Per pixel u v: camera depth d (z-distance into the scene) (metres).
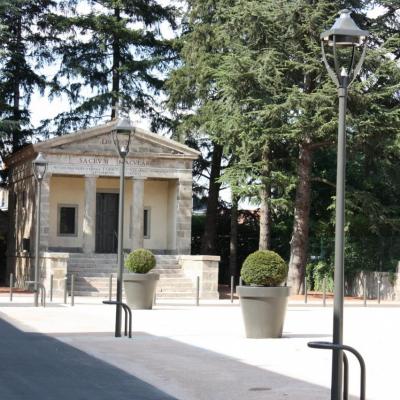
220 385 11.93
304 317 25.25
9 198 47.03
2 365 13.65
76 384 11.85
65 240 42.31
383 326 22.38
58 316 23.42
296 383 12.16
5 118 46.28
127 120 19.45
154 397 10.94
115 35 48.28
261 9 34.97
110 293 28.84
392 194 42.56
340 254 9.69
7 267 46.34
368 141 36.75
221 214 51.25
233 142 37.16
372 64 35.44
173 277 37.59
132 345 16.69
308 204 39.16
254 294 17.92
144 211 43.78
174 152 40.91
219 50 42.97
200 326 21.05
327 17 35.72
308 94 34.41
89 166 39.59
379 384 12.20
